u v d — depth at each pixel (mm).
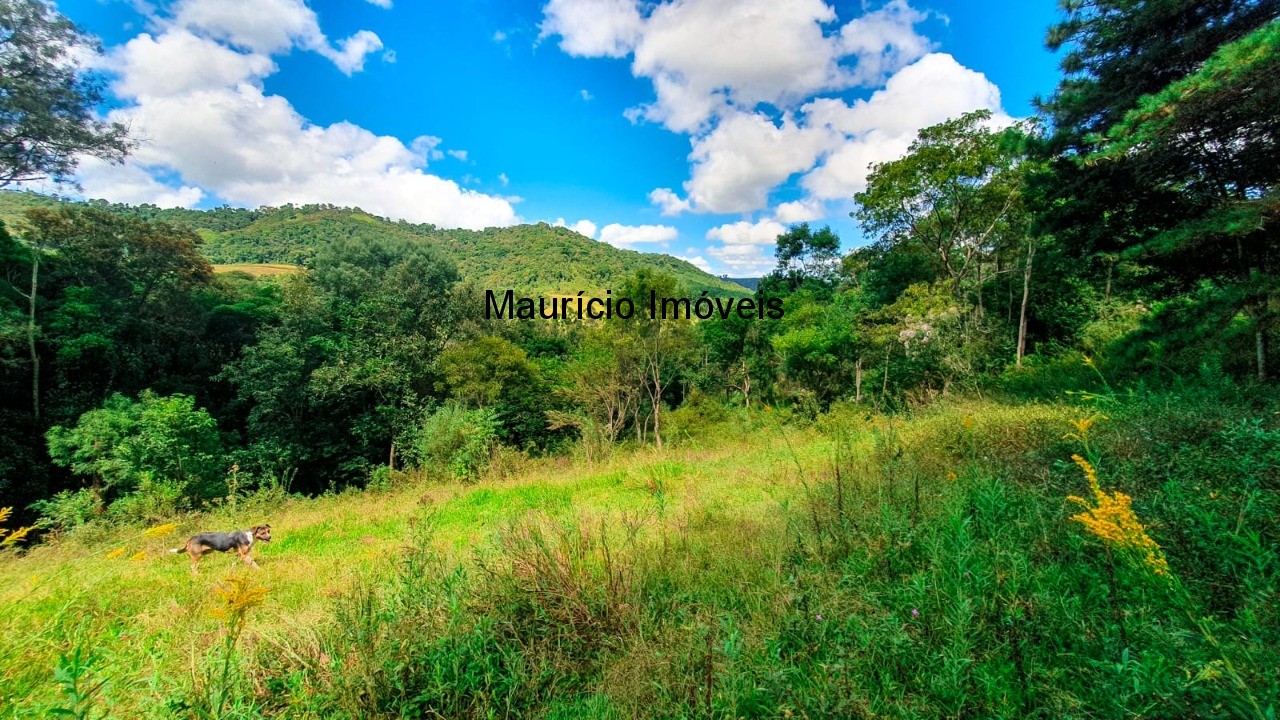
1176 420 3654
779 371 24422
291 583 4887
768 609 2723
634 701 2156
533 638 2664
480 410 16516
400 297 29766
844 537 3336
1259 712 1300
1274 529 2203
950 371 13242
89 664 2307
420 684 2332
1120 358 7258
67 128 18359
